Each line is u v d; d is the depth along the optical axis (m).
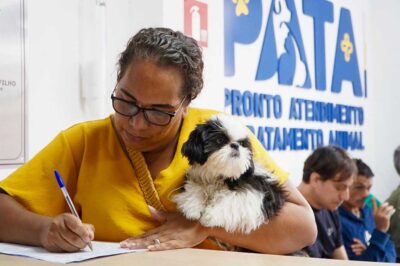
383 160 3.85
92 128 1.16
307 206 1.09
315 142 3.14
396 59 3.79
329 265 0.76
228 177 1.03
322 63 3.23
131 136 1.03
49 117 1.65
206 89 2.23
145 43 0.96
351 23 3.57
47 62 1.64
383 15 3.83
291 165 2.92
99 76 1.75
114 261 0.81
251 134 1.14
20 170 1.12
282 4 2.86
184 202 1.02
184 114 1.09
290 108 2.92
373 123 3.87
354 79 3.60
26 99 1.58
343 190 2.05
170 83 0.95
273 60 2.77
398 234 2.65
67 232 0.91
